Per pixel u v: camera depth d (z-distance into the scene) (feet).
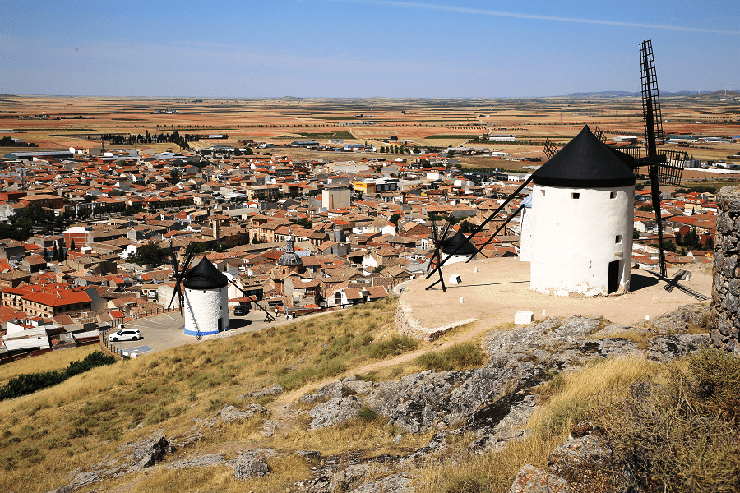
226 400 117.60
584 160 138.21
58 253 547.90
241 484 71.51
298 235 568.00
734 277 60.29
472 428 70.28
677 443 41.19
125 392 154.61
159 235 598.75
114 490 83.15
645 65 158.61
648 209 591.78
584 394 63.21
